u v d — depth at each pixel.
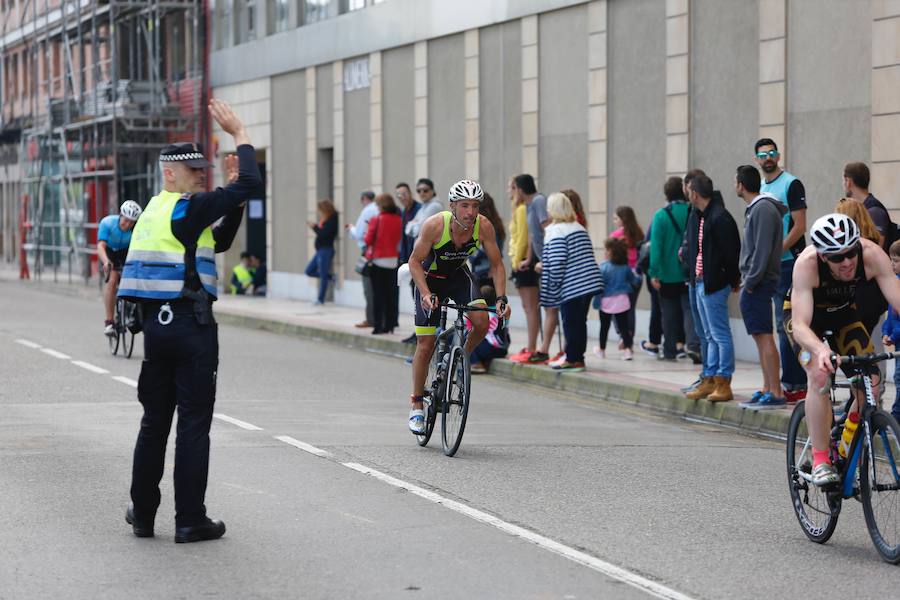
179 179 20.11
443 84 64.56
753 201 31.84
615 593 17.23
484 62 60.75
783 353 33.31
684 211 42.47
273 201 84.06
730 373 33.41
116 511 21.97
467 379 26.94
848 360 19.14
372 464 26.45
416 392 28.72
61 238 118.50
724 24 45.81
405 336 53.50
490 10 59.72
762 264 31.45
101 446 28.25
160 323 19.59
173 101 97.12
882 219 31.27
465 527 20.98
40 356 47.50
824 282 20.00
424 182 49.38
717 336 33.38
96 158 97.81
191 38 95.44
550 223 42.44
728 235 33.03
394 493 23.58
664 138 49.06
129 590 17.22
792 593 17.34
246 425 31.58
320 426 31.58
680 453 28.47
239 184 19.84
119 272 47.97
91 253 107.75
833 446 20.31
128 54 105.88
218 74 91.12
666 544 20.05
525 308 42.97
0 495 23.14
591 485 24.62
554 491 24.00
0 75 145.50
